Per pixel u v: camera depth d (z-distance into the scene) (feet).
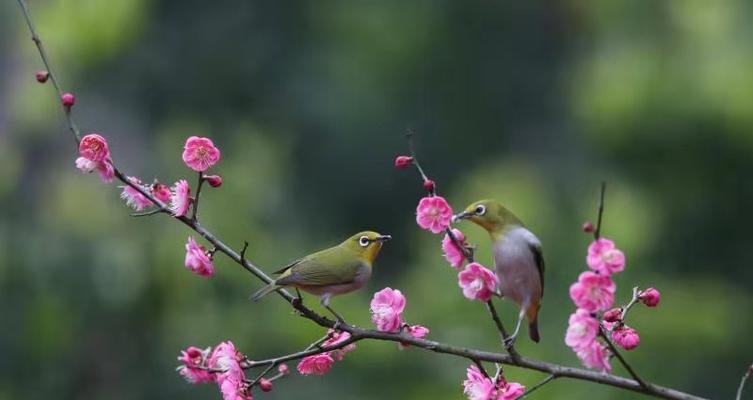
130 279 55.11
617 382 21.15
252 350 53.57
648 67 58.29
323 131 74.33
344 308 53.42
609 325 22.62
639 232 55.26
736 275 60.13
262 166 65.16
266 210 63.93
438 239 57.57
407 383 52.34
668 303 52.39
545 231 53.83
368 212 74.84
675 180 59.26
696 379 53.11
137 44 70.03
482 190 60.03
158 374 54.60
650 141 58.23
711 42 58.34
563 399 45.24
